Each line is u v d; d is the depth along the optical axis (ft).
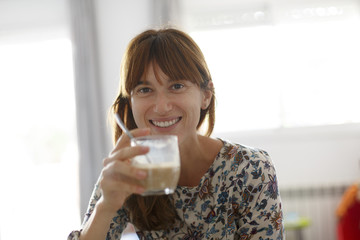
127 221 4.94
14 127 17.38
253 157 4.74
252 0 16.08
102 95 16.78
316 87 15.96
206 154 4.75
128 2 17.03
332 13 15.92
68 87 17.25
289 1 16.02
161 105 4.14
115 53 16.96
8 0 17.33
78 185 16.34
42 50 17.30
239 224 4.81
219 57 16.20
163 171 3.51
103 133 16.40
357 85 15.80
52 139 17.35
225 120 16.12
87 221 4.33
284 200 15.28
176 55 4.20
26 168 17.38
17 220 17.16
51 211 17.17
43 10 17.25
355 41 15.84
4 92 17.35
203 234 4.82
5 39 17.33
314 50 15.98
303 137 15.78
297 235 14.55
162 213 4.60
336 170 15.60
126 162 3.62
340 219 11.73
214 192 4.74
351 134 15.62
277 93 16.01
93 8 16.97
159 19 16.08
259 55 16.10
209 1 16.25
